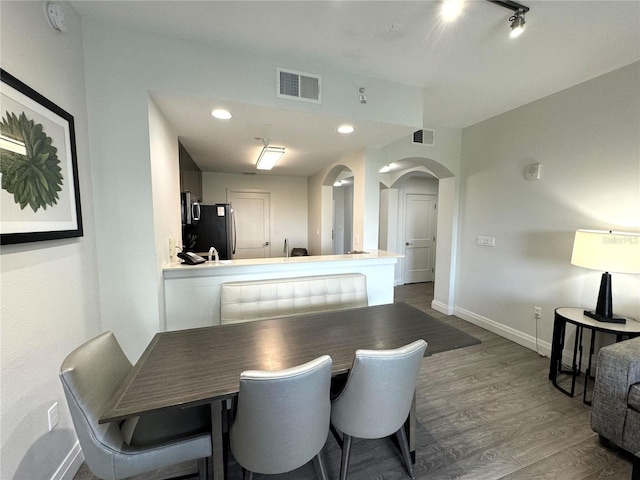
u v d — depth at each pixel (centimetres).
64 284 147
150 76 180
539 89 262
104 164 178
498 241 335
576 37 183
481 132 352
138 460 109
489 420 198
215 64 190
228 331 167
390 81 239
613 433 166
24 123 119
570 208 262
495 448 173
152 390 110
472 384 241
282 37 183
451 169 382
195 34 180
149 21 170
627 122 221
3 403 110
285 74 206
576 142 255
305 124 244
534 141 291
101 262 182
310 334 163
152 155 188
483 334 340
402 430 151
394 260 289
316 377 107
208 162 423
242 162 423
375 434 133
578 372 252
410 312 202
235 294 216
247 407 104
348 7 156
